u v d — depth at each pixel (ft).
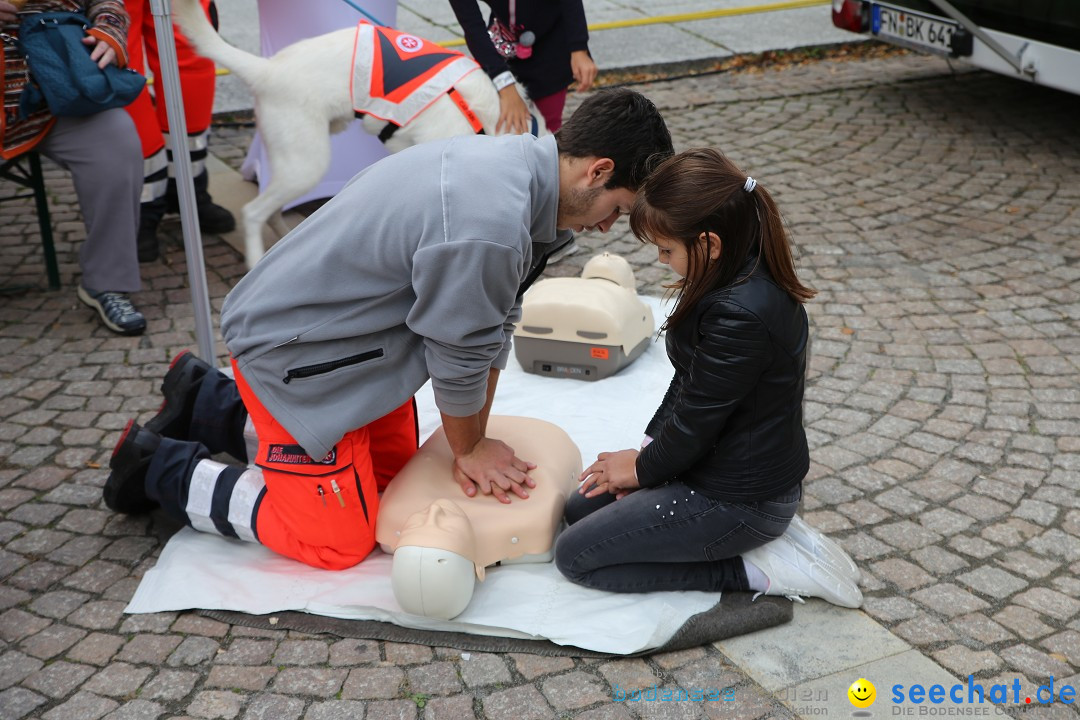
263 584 8.57
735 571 8.36
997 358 12.60
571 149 7.40
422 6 27.55
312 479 8.26
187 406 9.91
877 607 8.50
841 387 12.00
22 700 7.50
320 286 7.72
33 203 17.25
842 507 9.84
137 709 7.41
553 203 7.54
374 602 8.30
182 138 10.39
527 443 9.34
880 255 15.48
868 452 10.72
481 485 8.70
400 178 7.45
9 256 15.43
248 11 26.48
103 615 8.38
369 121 13.39
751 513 7.91
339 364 7.98
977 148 19.72
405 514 8.61
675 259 7.44
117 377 12.30
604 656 7.89
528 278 8.41
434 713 7.37
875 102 22.43
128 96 12.72
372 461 9.37
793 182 18.24
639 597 8.42
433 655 7.93
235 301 8.25
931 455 10.67
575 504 8.94
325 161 13.62
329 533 8.49
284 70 13.11
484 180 7.18
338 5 15.20
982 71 24.44
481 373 8.03
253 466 9.06
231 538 9.16
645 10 28.35
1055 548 9.24
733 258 7.24
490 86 13.60
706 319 7.34
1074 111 21.59
